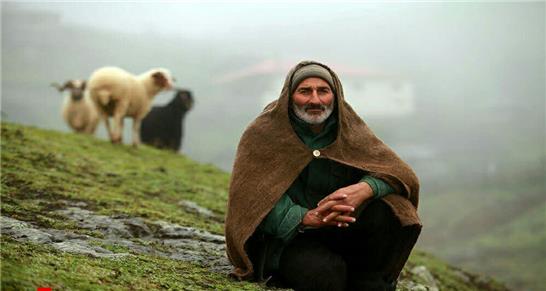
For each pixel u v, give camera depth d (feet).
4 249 15.52
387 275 18.02
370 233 17.46
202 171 48.62
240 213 17.07
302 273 17.19
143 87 56.08
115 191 32.58
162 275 17.15
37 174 31.81
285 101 17.52
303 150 17.31
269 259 17.66
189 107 69.97
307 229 17.94
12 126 47.24
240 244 16.92
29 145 39.52
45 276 13.92
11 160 34.06
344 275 17.38
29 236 19.93
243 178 17.26
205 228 27.27
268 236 17.76
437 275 34.60
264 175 17.17
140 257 19.10
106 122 55.06
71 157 39.22
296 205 17.20
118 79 53.88
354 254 18.03
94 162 39.75
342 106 17.62
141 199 31.60
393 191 17.33
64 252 17.63
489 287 39.19
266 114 17.90
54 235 21.11
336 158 17.31
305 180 17.83
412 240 17.53
